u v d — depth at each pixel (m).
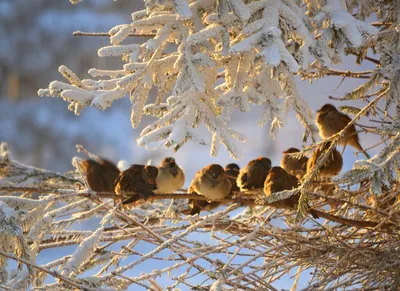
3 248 10.64
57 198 11.41
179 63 11.28
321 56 10.41
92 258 11.97
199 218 12.33
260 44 10.02
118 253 12.13
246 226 12.58
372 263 11.66
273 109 11.43
